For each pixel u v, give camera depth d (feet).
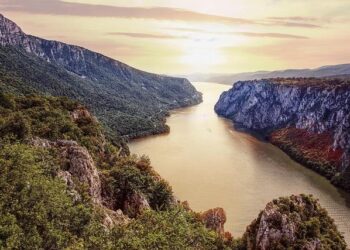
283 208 247.50
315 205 264.11
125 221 236.22
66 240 135.03
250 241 248.73
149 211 159.12
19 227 125.59
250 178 542.16
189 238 155.12
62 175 222.07
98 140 433.48
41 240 126.11
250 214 406.82
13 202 137.08
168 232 142.51
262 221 242.99
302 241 228.02
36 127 359.46
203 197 454.81
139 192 306.35
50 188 153.99
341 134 633.20
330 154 627.87
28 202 142.41
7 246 114.21
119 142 629.51
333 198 473.67
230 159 652.89
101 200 276.62
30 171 159.94
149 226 147.02
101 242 131.95
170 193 340.59
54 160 237.86
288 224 234.99
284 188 504.43
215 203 436.35
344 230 377.50
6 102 423.64
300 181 541.34
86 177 261.65
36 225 135.13
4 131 288.92
